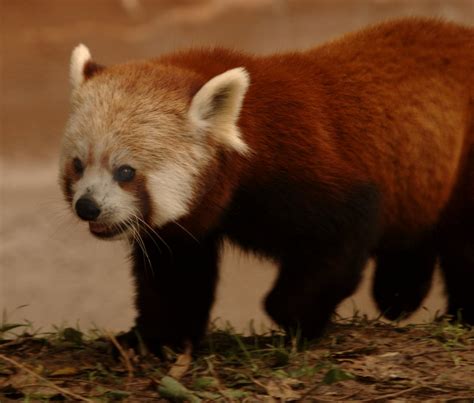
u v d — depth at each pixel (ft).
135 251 36.37
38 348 35.81
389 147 37.22
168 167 33.04
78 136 32.94
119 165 32.53
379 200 36.68
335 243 35.42
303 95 35.91
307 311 35.68
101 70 35.12
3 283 79.82
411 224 39.37
